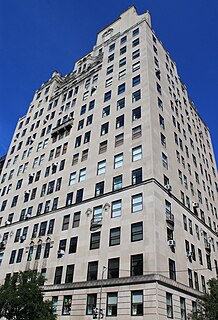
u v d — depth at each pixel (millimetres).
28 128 59406
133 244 28578
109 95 45000
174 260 29516
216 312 24922
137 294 25781
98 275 29578
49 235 38219
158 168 33250
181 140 44375
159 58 48250
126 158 35375
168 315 25188
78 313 28828
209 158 56406
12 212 47531
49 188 43969
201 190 45531
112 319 25953
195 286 31891
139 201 30875
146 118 36438
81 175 40094
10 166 56000
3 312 27016
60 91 58812
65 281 32250
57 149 47812
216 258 40875
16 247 41844
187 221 36188
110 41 53875
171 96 47031
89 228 33812
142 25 49125
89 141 42562
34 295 27719
